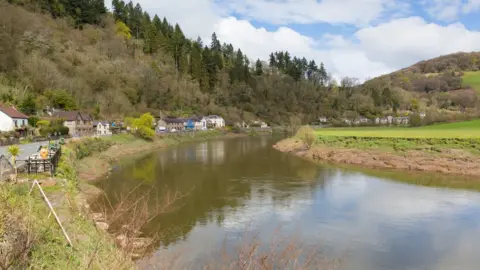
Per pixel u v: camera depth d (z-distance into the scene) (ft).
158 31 500.74
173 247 54.65
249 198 87.25
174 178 112.78
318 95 533.96
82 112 242.17
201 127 368.68
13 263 24.47
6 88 217.56
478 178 114.93
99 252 36.22
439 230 64.75
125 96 334.85
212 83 481.46
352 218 71.67
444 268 50.19
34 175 68.54
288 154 182.60
